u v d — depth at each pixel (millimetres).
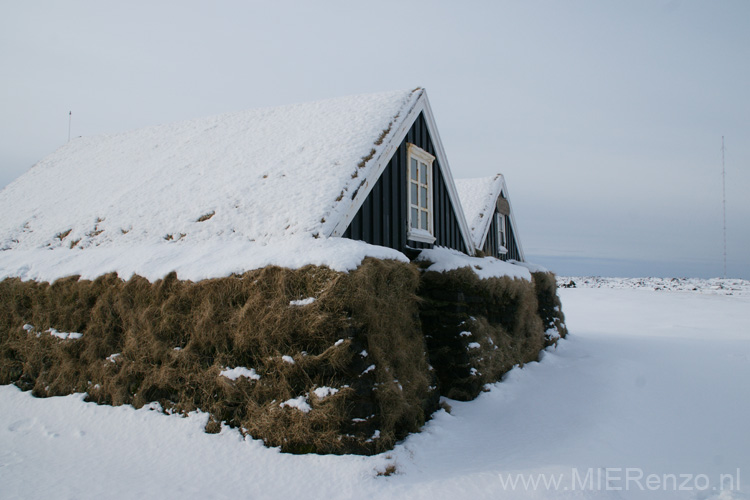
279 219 6074
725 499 4195
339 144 7367
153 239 6781
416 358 5652
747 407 6539
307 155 7414
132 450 4824
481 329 7043
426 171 9008
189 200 7375
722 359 8922
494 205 14398
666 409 6430
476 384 6590
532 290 9242
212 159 8672
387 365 4980
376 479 4219
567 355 9625
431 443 5031
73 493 3994
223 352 5242
